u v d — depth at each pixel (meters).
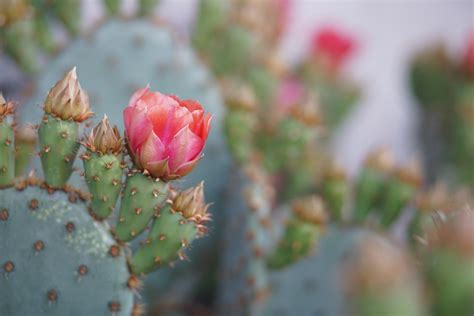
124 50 0.86
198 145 0.57
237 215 0.83
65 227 0.60
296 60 1.42
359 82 1.34
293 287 0.82
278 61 0.99
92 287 0.60
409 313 0.53
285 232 0.77
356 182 0.85
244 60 1.00
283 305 0.81
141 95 0.57
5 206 0.60
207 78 0.89
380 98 1.64
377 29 1.67
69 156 0.59
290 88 1.17
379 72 1.67
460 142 1.14
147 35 0.87
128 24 0.87
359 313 0.53
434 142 1.28
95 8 1.10
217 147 0.88
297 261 0.79
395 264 0.53
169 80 0.87
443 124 1.25
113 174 0.58
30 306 0.60
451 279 0.55
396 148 1.60
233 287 0.83
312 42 1.23
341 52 1.21
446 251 0.56
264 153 0.95
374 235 0.82
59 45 0.90
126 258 0.60
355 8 1.65
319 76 1.21
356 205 0.84
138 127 0.56
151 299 0.89
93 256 0.60
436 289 0.56
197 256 0.90
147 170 0.57
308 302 0.81
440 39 1.28
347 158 1.56
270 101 1.03
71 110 0.59
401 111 1.64
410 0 1.69
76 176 0.66
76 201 0.60
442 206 0.73
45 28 0.88
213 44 0.99
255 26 0.98
